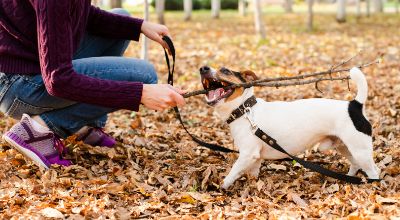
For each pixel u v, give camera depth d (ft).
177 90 12.66
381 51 41.96
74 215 11.75
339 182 14.35
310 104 14.03
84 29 13.75
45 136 14.42
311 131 13.89
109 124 20.36
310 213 12.08
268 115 14.03
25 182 13.53
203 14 96.07
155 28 15.38
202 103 24.82
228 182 13.92
